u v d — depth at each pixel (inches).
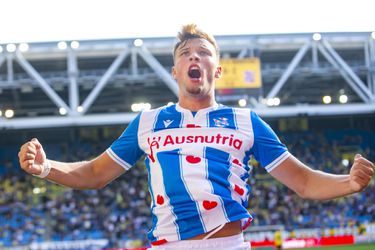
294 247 1416.1
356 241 1469.0
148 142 178.5
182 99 181.3
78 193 1825.8
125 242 1492.4
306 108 1685.5
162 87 1879.9
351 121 2123.5
